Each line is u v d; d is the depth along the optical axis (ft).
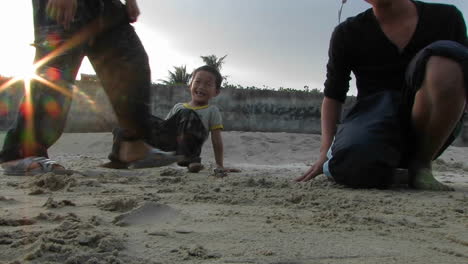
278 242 1.88
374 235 2.10
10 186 3.50
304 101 23.73
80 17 4.38
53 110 4.32
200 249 1.69
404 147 4.16
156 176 4.75
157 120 5.88
